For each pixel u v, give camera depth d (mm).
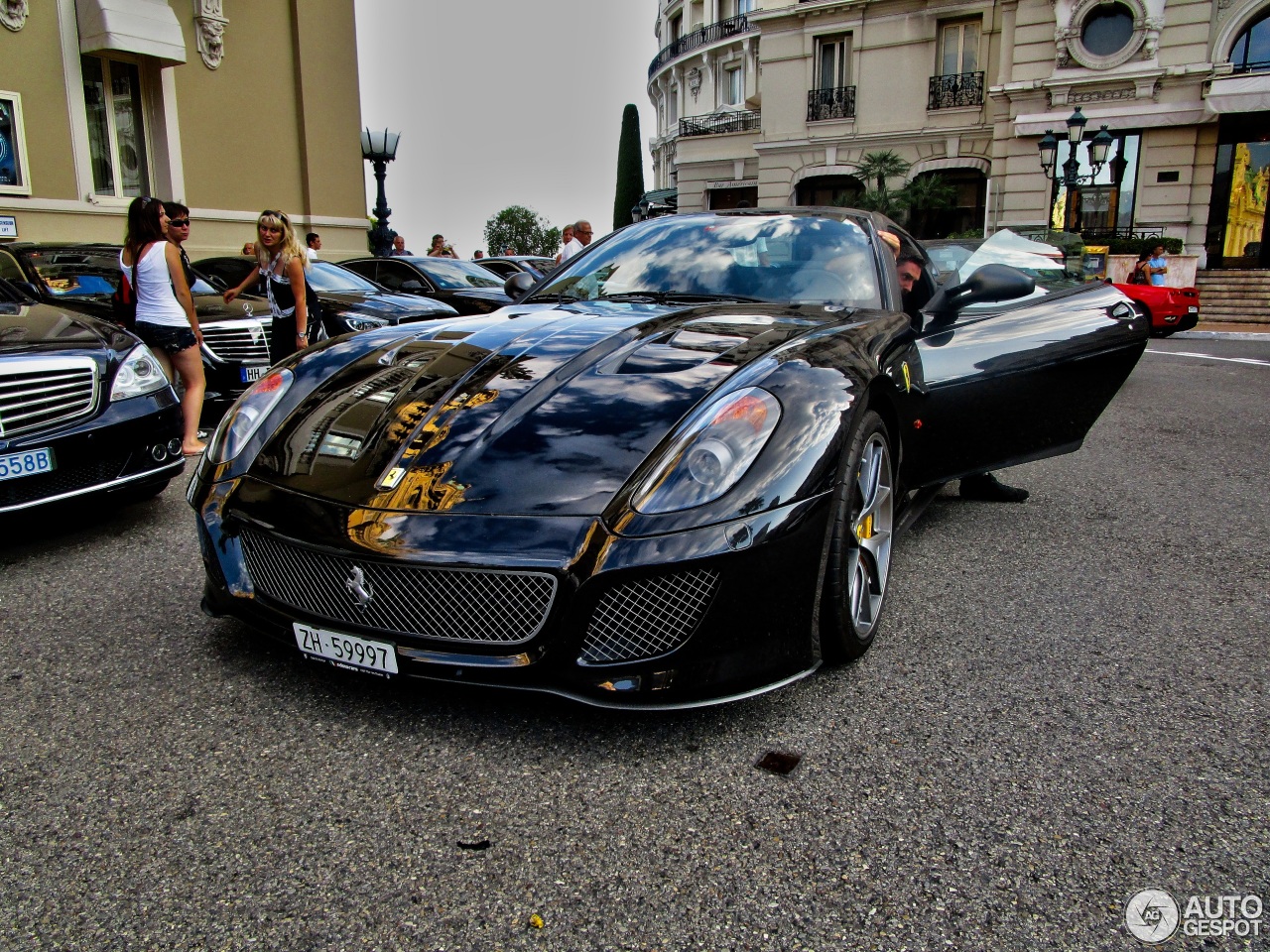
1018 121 21391
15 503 3141
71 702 2117
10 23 9375
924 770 1859
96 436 3307
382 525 1890
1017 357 3135
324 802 1731
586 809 1716
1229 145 20141
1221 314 18328
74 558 3189
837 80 24703
